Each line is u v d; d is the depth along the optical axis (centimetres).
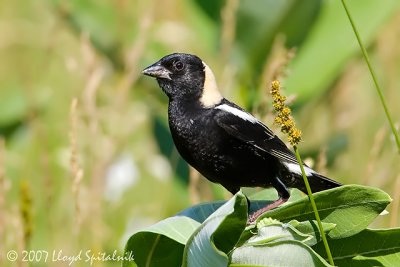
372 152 996
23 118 1403
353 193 700
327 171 1202
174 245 773
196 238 676
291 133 677
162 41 1275
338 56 1196
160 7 1392
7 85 1513
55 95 1418
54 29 1343
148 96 1283
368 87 1340
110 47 1294
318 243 732
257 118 1020
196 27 1265
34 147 1296
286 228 689
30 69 1477
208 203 836
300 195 985
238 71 1199
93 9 1310
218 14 1258
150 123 1305
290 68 1196
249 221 936
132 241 768
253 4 1187
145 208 1197
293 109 1205
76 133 959
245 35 1198
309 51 1202
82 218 1009
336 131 1255
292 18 1184
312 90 1194
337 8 1203
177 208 1204
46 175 1109
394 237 720
